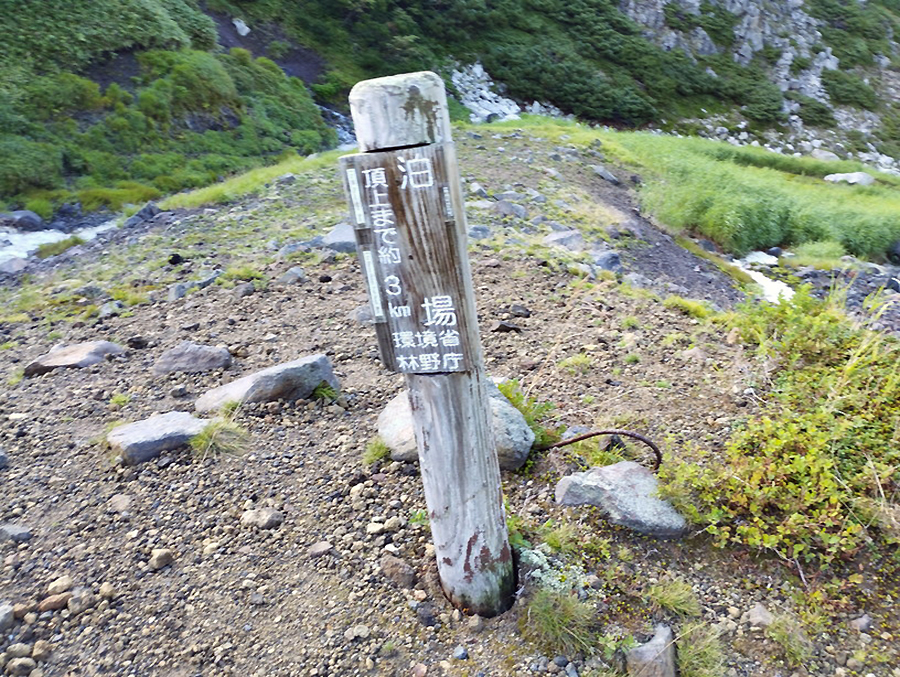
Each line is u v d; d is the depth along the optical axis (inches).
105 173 735.7
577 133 738.8
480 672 121.5
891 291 470.0
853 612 132.7
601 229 443.2
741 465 152.6
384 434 172.7
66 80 796.6
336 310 263.0
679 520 145.8
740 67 1804.9
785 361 197.2
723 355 215.6
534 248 338.0
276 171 553.6
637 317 254.4
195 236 391.5
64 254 436.8
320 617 130.3
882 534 143.8
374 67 1389.0
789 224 575.8
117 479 163.2
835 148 1664.6
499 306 261.0
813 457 149.1
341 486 160.9
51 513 153.9
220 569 140.2
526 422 168.7
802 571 138.6
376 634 127.2
